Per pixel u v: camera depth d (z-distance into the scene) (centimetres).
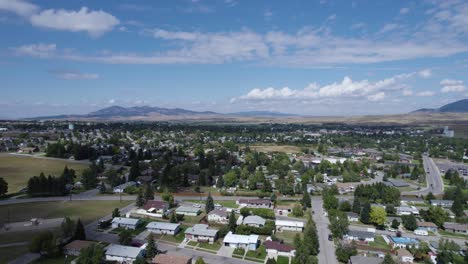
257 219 13875
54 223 13438
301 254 10169
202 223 14138
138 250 10600
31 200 17125
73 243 10994
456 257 11256
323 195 18462
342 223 12875
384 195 17775
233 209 15800
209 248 11556
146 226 13162
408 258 11000
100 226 13162
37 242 10338
